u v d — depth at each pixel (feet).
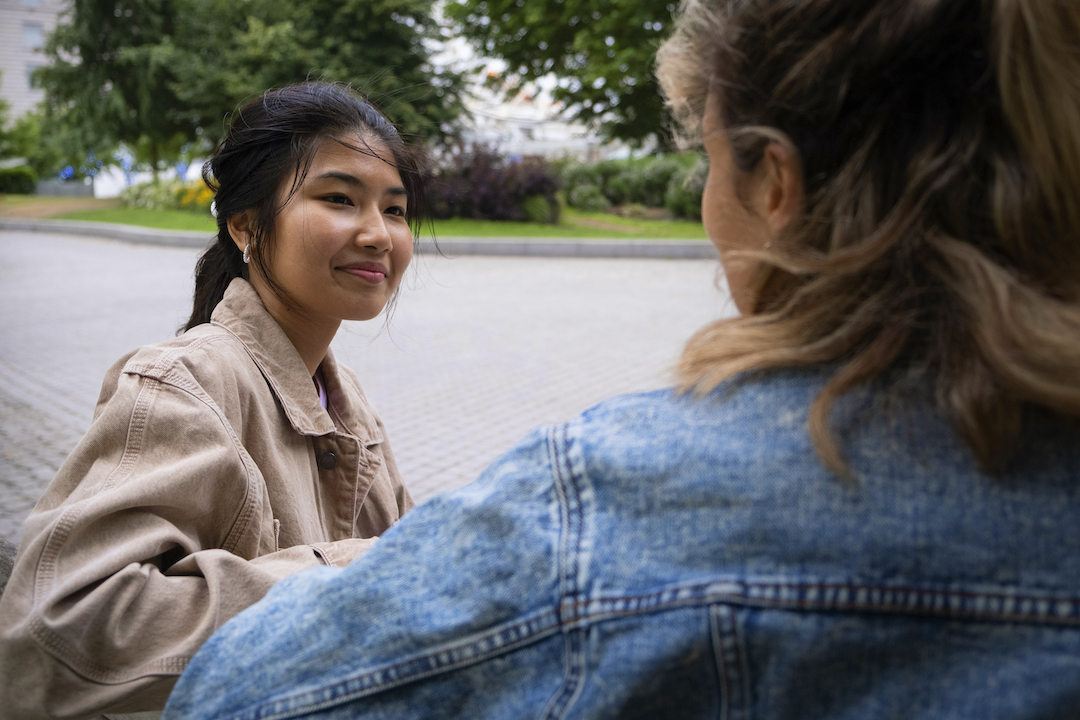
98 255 50.57
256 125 3.84
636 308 31.81
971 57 1.74
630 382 20.49
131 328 27.25
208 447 3.26
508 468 2.07
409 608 1.99
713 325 2.07
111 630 2.76
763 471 1.80
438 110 72.38
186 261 47.21
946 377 1.73
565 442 2.01
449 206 60.75
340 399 4.40
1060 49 1.65
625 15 66.59
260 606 2.21
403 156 4.09
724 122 2.11
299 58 67.10
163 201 74.84
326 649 2.04
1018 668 1.64
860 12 1.80
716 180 2.20
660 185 68.44
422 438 15.98
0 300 33.09
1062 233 1.71
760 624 1.72
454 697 1.94
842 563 1.72
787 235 1.93
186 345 3.62
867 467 1.74
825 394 1.80
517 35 76.48
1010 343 1.62
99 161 91.35
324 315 4.15
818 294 1.88
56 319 28.86
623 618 1.79
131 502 2.97
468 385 20.10
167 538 3.03
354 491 4.21
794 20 1.88
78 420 16.65
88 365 21.76
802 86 1.86
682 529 1.82
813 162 1.91
